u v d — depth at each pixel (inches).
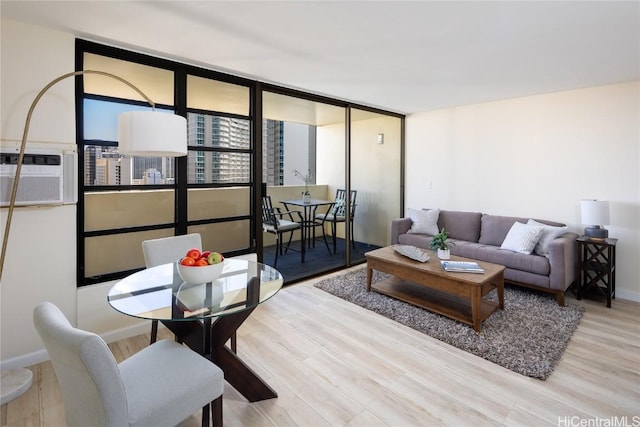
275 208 231.3
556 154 157.6
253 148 140.6
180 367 60.2
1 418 71.9
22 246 90.2
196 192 125.1
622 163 140.9
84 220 101.2
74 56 94.5
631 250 140.2
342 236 245.9
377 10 79.4
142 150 72.5
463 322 114.7
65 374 46.6
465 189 189.3
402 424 70.6
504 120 173.0
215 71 125.6
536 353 96.3
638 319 120.5
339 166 239.0
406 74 129.0
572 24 86.1
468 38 95.2
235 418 72.3
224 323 76.2
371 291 145.5
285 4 76.9
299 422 71.2
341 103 174.9
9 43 85.2
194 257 79.1
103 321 104.2
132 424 48.2
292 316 122.7
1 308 88.0
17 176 81.4
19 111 87.0
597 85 144.1
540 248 145.0
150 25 87.9
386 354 97.4
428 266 126.3
